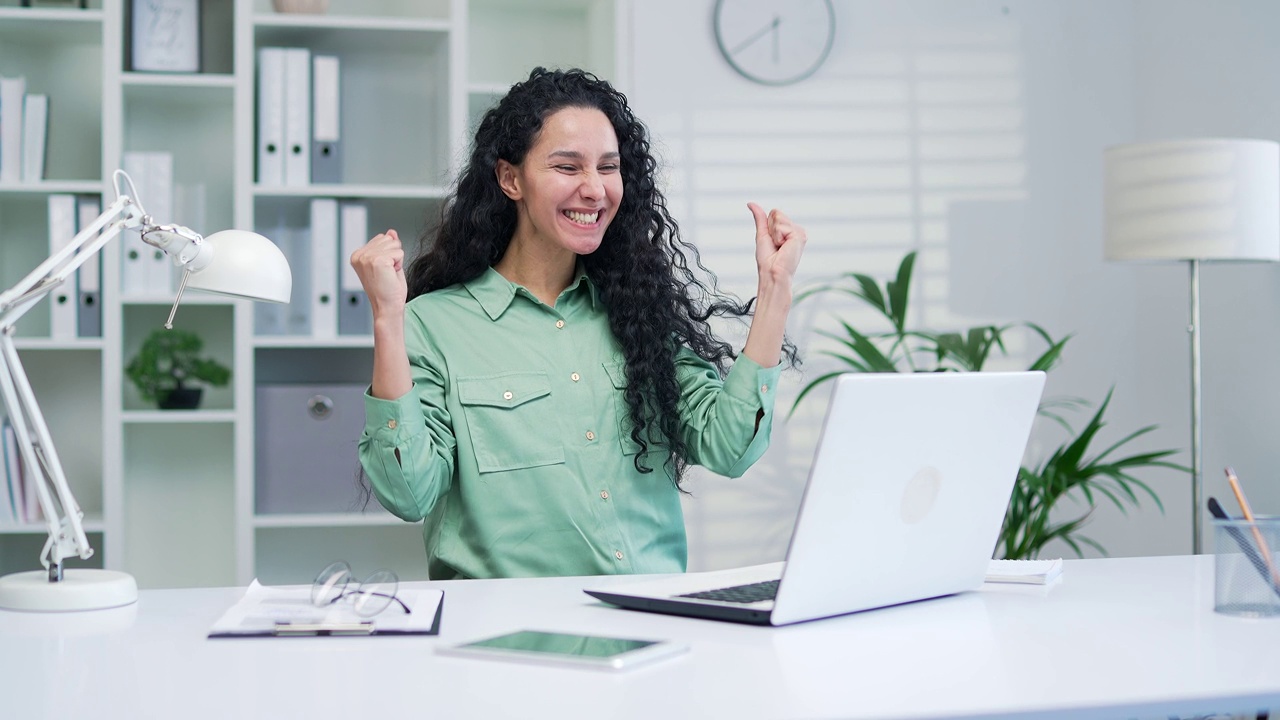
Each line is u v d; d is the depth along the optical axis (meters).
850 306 3.60
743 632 1.10
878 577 1.18
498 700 0.86
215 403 3.18
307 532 3.20
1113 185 2.93
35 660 1.00
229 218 3.19
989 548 1.31
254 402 2.95
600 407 1.79
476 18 3.29
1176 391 3.57
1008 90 3.71
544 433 1.74
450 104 2.99
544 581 1.41
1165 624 1.14
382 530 3.22
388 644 1.05
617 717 0.81
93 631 1.12
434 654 1.01
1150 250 2.83
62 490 1.29
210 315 3.19
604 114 1.83
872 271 3.61
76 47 3.14
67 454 3.16
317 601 1.19
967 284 3.67
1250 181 2.78
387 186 3.21
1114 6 3.77
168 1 2.99
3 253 3.10
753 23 3.52
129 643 1.06
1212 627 1.12
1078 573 1.48
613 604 1.24
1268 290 3.18
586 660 0.95
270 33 3.05
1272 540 1.17
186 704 0.85
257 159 2.99
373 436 1.58
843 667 0.96
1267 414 3.18
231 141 3.20
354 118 3.25
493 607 1.23
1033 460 3.71
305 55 2.98
